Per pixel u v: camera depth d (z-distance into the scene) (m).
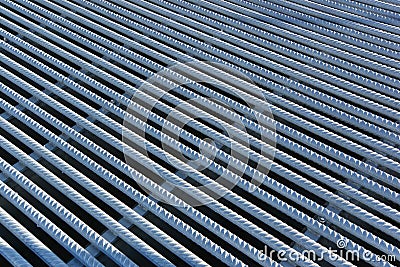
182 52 3.87
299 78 3.58
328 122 3.15
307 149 2.93
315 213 2.59
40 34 4.02
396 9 4.45
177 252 2.37
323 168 2.88
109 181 2.70
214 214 2.61
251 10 4.45
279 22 4.27
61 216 2.51
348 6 4.54
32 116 3.19
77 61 3.67
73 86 3.40
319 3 4.62
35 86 3.47
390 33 4.11
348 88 3.47
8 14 4.21
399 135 3.05
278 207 2.60
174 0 4.54
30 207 2.54
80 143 2.95
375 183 2.72
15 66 3.59
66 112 3.17
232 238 2.43
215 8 4.45
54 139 2.95
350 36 4.11
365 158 2.93
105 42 3.90
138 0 4.51
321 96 3.37
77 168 2.83
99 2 4.45
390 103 3.31
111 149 2.96
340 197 2.64
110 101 3.34
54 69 3.65
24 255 2.39
